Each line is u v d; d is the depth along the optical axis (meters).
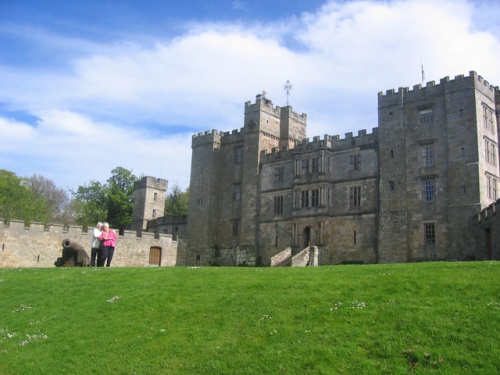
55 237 61.09
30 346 21.59
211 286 26.78
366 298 21.61
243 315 21.72
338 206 61.34
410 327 18.25
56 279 32.44
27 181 95.00
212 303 23.81
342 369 16.39
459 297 20.22
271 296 23.45
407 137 56.84
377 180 58.59
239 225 72.88
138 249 68.75
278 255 60.50
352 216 59.78
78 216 103.38
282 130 75.44
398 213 55.75
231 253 72.75
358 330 18.70
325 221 61.22
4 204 87.31
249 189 71.62
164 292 26.52
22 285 31.83
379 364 16.41
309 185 63.56
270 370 16.92
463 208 51.53
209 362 18.06
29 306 27.17
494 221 41.62
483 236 45.44
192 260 75.38
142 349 19.91
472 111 52.84
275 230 67.19
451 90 54.53
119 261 66.44
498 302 19.17
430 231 53.62
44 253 60.16
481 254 46.12
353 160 61.22
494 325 17.48
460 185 52.28
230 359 18.05
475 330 17.42
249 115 73.81
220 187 77.06
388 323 18.88
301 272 28.44
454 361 15.98
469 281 21.86
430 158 55.00
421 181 55.03
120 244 66.94
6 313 26.58
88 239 63.06
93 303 26.17
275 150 70.50
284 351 17.98
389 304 20.48
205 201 76.25
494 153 55.31
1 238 57.91
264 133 72.94
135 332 21.69
